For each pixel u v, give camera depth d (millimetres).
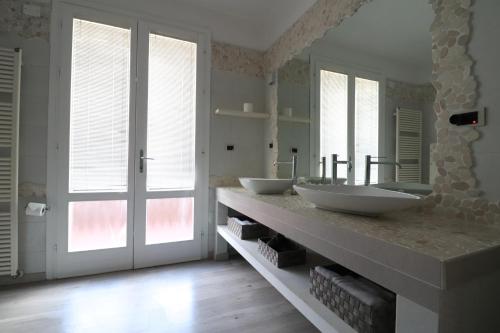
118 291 2035
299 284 1505
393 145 1509
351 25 1811
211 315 1739
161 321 1665
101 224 2375
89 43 2297
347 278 1270
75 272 2275
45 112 2158
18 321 1640
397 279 830
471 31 1146
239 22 2848
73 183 2264
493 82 1080
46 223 2186
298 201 1759
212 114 2766
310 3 2229
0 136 1951
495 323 871
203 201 2734
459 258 737
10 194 1981
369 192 1525
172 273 2381
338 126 1937
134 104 2424
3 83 1955
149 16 2457
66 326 1601
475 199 1135
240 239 2338
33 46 2123
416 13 1377
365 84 1702
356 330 1099
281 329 1604
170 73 2580
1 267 1977
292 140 2496
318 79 2148
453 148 1217
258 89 2988
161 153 2553
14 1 2082
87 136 2291
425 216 1271
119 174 2400
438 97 1268
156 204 2572
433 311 729
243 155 2918
